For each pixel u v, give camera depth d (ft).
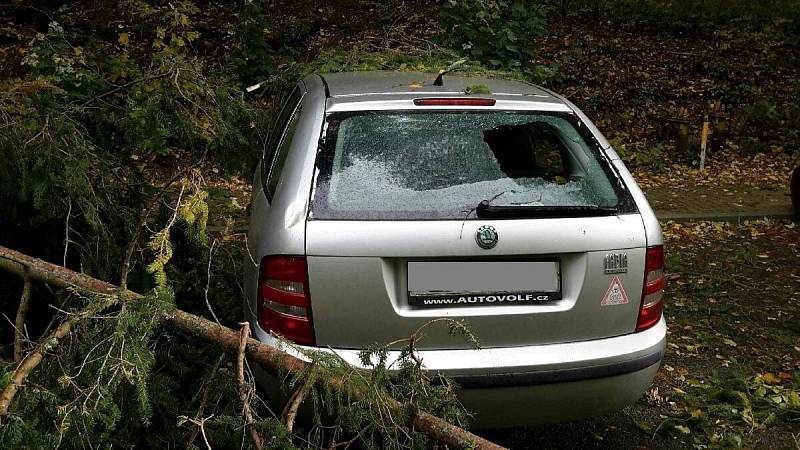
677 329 15.49
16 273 8.73
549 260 8.70
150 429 7.88
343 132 9.45
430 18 45.47
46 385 7.18
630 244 8.95
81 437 6.54
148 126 11.55
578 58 43.16
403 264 8.45
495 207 8.59
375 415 7.05
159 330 8.30
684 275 18.97
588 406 8.99
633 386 9.11
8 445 6.29
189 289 11.10
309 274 8.35
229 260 11.62
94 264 10.09
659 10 51.03
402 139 9.43
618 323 8.98
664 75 42.34
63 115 10.34
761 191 28.94
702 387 12.82
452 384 7.90
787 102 39.86
